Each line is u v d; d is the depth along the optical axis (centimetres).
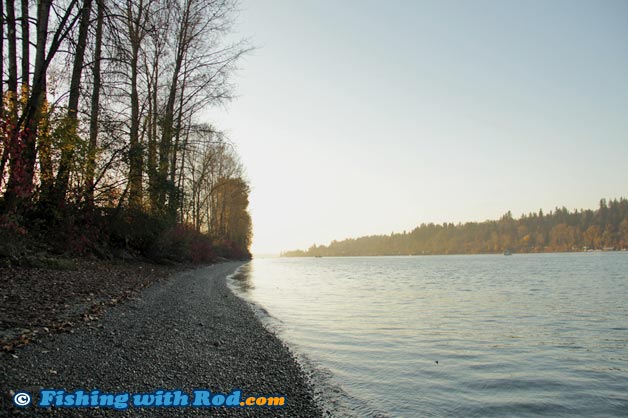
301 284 2503
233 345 662
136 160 1570
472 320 1164
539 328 1055
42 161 1208
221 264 3956
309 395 485
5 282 791
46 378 414
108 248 1648
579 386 586
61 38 1127
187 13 1983
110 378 446
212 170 3791
